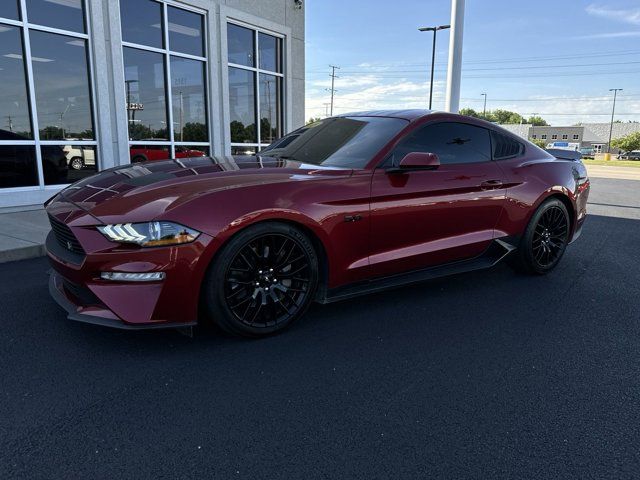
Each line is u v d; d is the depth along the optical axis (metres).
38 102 7.50
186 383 2.52
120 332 3.10
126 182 3.03
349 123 4.01
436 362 2.84
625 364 2.88
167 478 1.84
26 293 3.82
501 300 3.94
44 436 2.07
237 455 1.98
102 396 2.38
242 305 2.94
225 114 10.49
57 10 7.55
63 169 7.88
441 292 4.11
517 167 4.29
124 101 8.49
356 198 3.22
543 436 2.16
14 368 2.63
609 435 2.18
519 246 4.40
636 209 10.34
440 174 3.68
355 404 2.38
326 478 1.86
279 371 2.68
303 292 3.15
